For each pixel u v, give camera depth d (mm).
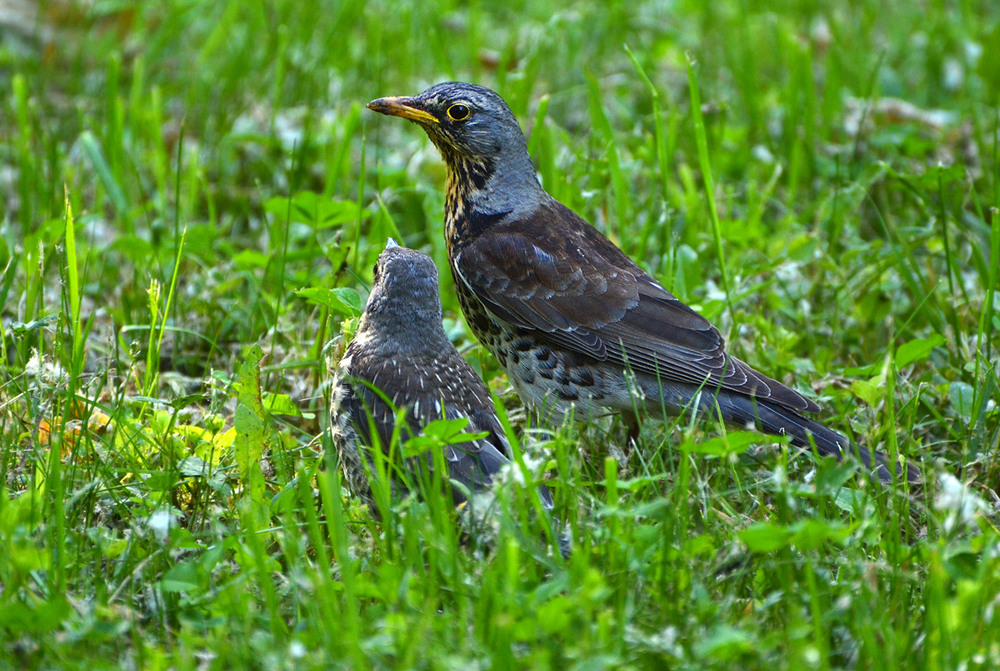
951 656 6148
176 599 6883
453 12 19672
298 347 10531
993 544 6828
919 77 17891
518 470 7141
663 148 12312
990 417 9469
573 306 9820
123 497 8125
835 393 9797
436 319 8664
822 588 6938
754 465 9305
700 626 6449
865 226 13695
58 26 18734
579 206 12344
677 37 18875
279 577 7137
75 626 6430
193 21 18562
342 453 8414
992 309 10234
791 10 19750
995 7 20406
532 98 16625
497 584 6441
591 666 5711
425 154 14586
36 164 13555
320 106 16266
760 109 15898
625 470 8992
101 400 9680
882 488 8297
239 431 8164
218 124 15336
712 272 12422
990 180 13742
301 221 11992
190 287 12078
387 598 6500
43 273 10531
